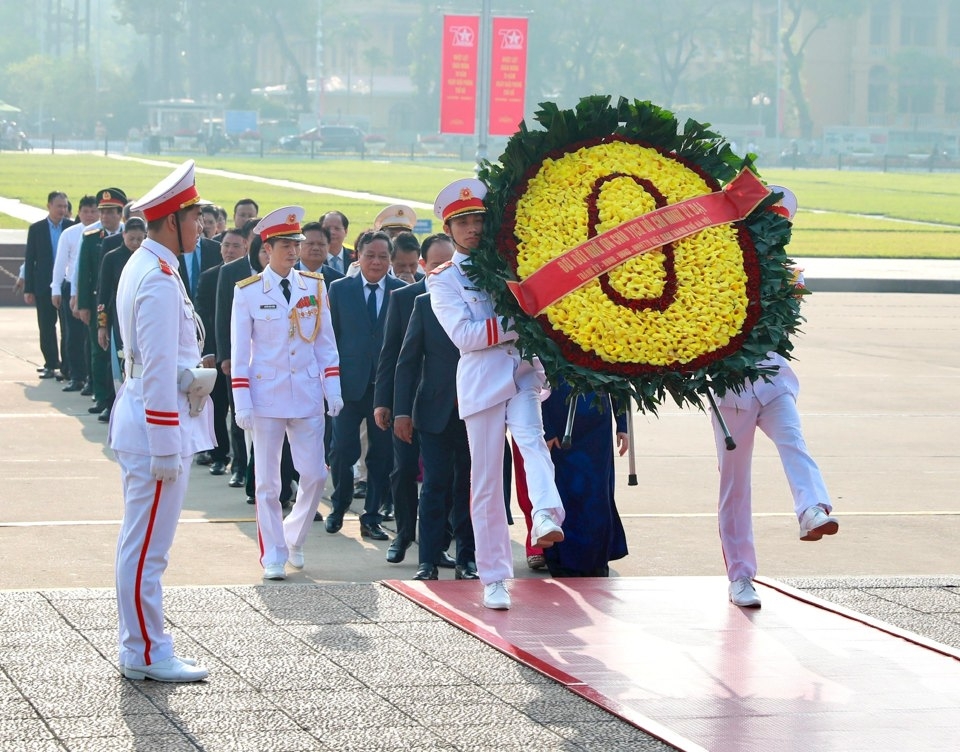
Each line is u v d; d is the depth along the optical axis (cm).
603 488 928
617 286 745
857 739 609
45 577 899
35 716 605
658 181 778
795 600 845
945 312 2872
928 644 752
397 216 1280
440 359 915
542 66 12244
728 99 13150
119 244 1516
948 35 13562
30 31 16575
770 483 1300
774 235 771
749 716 636
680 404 743
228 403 1295
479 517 811
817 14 12662
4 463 1284
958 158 11788
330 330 970
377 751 573
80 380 1747
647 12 12375
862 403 1756
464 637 741
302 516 956
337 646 719
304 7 12812
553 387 742
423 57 12900
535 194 774
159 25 13250
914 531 1102
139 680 656
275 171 7475
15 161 7994
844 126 13188
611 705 634
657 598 842
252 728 596
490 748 580
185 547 1008
